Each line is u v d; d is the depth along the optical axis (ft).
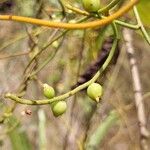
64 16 1.07
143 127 1.30
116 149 1.83
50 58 1.05
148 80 2.08
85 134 1.39
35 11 1.23
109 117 1.43
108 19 0.74
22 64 1.53
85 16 0.93
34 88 1.44
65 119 1.53
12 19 0.76
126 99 1.82
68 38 1.35
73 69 1.40
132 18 1.07
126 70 1.81
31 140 1.69
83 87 0.83
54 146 1.82
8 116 1.08
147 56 1.94
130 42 1.27
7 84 1.53
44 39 1.21
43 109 1.65
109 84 1.51
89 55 1.18
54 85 1.45
